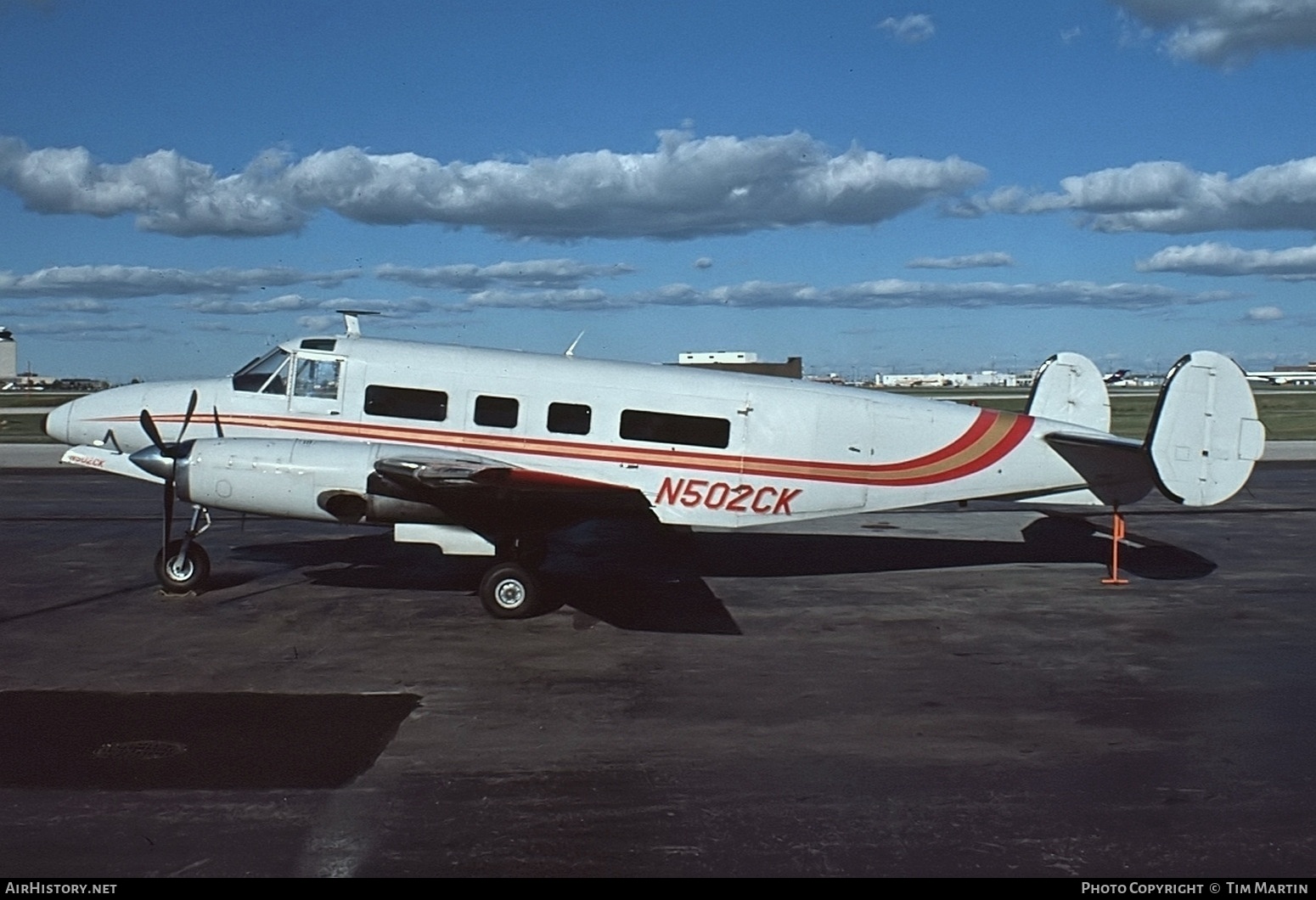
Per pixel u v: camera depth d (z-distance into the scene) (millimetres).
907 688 8867
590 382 12625
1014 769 6953
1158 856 5660
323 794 6430
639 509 12031
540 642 10320
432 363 12570
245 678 8953
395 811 6184
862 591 13008
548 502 11531
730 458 12727
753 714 8109
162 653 9719
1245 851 5727
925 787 6625
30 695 8414
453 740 7438
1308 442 37688
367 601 12031
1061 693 8734
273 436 12539
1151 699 8570
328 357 12578
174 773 6738
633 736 7574
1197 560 15352
